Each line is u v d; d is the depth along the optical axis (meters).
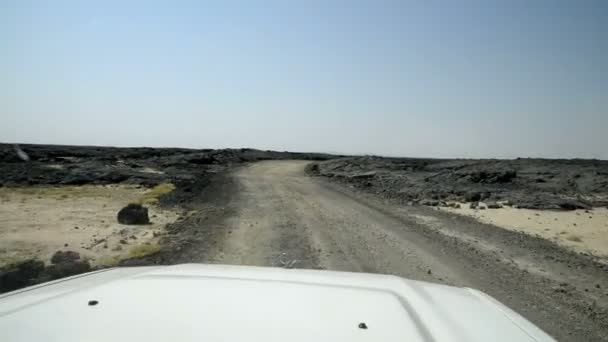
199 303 1.61
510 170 30.02
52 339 1.34
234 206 15.82
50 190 21.27
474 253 8.51
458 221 12.76
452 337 1.47
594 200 20.52
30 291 1.85
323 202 17.23
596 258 8.39
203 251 8.51
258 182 27.94
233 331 1.38
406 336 1.42
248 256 8.07
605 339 4.47
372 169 39.34
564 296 5.89
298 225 11.59
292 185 25.97
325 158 82.94
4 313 1.55
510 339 1.53
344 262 7.66
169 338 1.33
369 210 14.95
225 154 70.69
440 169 37.69
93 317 1.49
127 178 28.28
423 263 7.66
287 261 7.68
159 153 64.69
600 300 5.73
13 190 20.81
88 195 19.62
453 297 1.96
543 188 25.67
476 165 38.16
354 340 1.37
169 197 18.41
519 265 7.61
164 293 1.72
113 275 2.13
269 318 1.49
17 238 10.19
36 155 45.50
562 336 4.54
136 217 12.32
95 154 54.56
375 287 1.93
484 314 1.76
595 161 37.31
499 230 11.35
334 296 1.74
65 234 10.71
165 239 9.88
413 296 1.85
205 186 23.91
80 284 1.94
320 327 1.44
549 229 11.94
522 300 5.71
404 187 25.06
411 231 10.90
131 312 1.53
